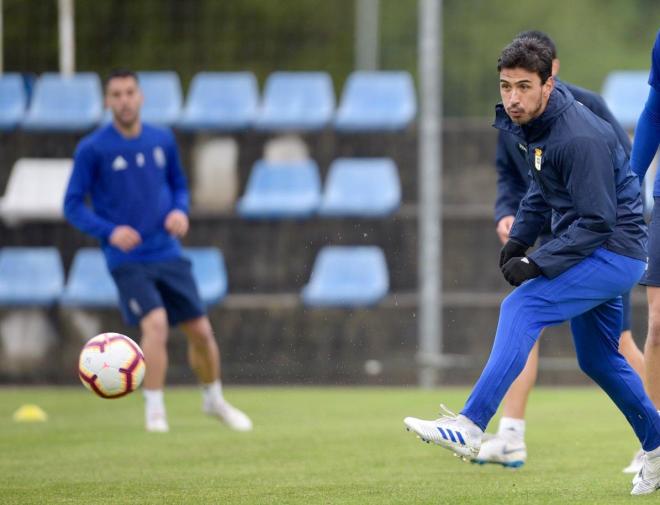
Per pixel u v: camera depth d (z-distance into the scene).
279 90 56.41
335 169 50.47
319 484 21.05
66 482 21.67
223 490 20.34
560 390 42.22
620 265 18.05
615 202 17.78
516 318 17.84
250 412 35.66
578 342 19.28
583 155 17.47
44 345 46.09
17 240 49.00
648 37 69.25
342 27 68.94
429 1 42.06
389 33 70.12
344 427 31.38
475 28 63.06
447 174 49.47
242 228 48.31
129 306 31.17
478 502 18.47
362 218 48.12
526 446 26.80
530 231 19.53
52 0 57.59
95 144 31.38
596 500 18.41
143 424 33.00
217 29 61.16
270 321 45.38
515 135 18.36
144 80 55.44
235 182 51.06
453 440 17.53
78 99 53.94
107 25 58.72
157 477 22.23
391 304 44.84
